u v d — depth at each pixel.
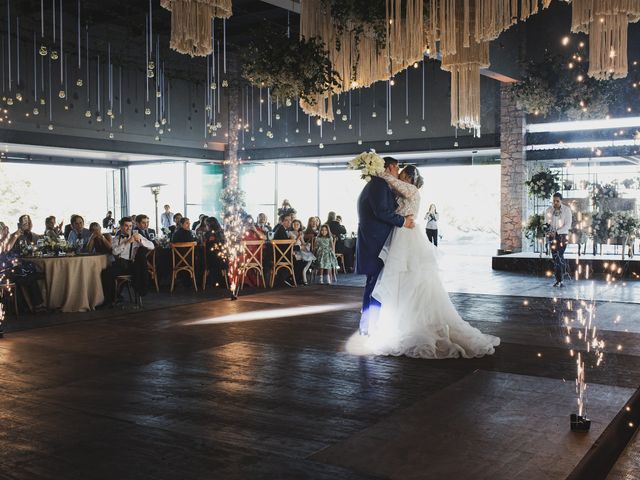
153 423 3.79
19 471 3.10
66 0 14.20
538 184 13.96
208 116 18.25
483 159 16.59
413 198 5.85
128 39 16.20
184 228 10.48
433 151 16.09
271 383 4.67
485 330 6.68
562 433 3.56
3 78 13.61
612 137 13.70
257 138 18.72
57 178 17.20
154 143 16.92
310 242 11.59
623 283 10.89
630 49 13.40
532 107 13.86
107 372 5.04
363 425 3.74
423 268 5.68
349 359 5.41
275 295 9.59
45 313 8.00
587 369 5.02
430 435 3.55
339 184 19.70
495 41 13.02
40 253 8.36
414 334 5.54
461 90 6.39
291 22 15.36
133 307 8.45
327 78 6.75
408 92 16.33
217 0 4.84
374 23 6.53
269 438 3.53
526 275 12.40
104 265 8.52
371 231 5.95
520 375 4.85
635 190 13.34
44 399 4.31
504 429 3.64
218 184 19.11
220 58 18.31
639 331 6.57
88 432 3.65
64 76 14.80
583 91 13.41
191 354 5.64
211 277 10.76
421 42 5.91
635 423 4.28
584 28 5.46
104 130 15.69
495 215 16.55
